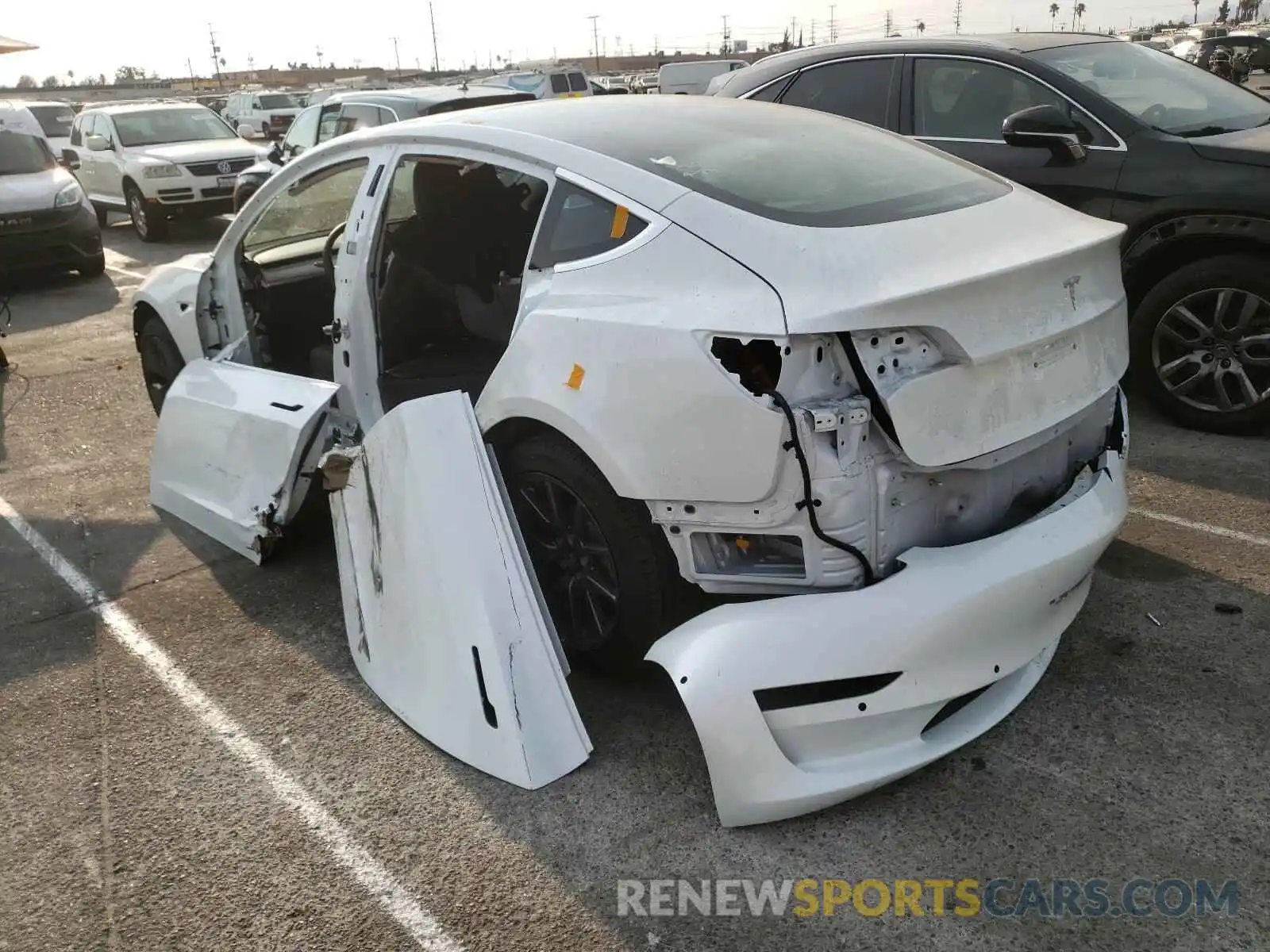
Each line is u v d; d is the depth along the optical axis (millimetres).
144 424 5801
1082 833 2334
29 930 2254
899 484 2354
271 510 3668
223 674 3209
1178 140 4551
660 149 2912
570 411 2623
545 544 2973
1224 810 2377
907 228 2570
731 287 2400
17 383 6758
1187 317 4547
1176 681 2867
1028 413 2463
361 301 3496
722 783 2312
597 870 2316
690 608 2816
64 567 4023
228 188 13344
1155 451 4477
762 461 2297
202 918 2252
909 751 2348
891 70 5551
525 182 3291
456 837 2445
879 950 2070
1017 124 4840
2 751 2885
